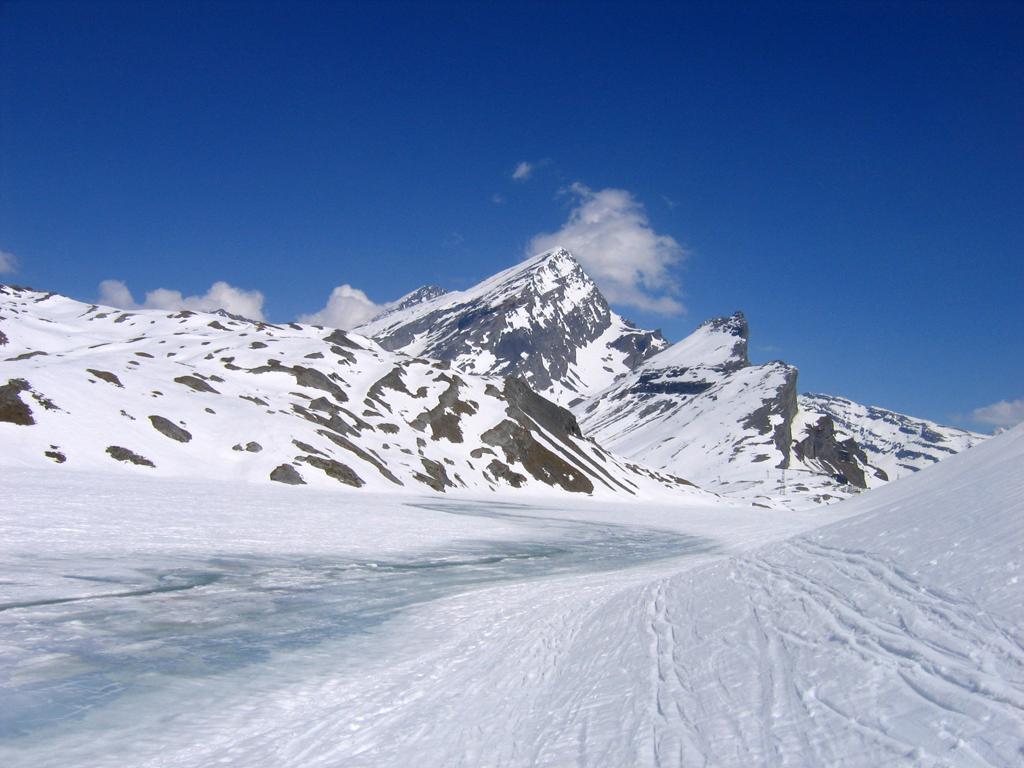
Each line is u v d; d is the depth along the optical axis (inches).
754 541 2303.2
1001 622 308.8
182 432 3203.7
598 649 578.6
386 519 2236.7
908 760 235.1
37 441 2650.1
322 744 447.8
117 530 1491.1
